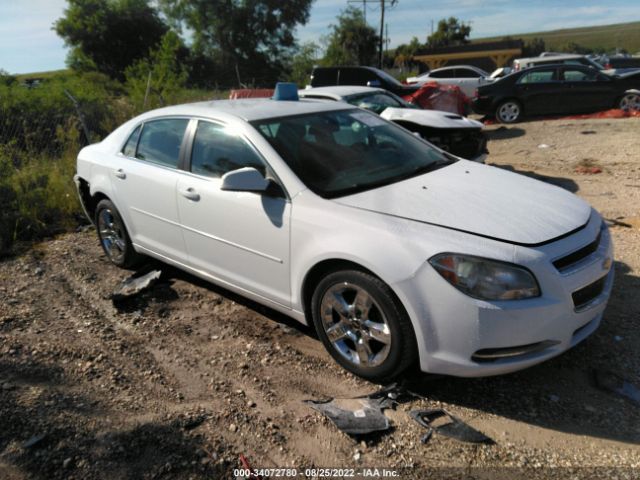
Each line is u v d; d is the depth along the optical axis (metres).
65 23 43.56
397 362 2.89
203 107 4.09
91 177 4.93
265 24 43.91
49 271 4.98
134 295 4.32
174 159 4.09
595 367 3.13
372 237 2.85
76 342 3.68
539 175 8.00
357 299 2.98
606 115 13.23
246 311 4.04
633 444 2.54
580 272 2.75
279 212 3.27
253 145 3.53
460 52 44.47
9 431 2.76
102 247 5.11
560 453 2.51
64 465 2.52
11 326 3.93
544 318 2.62
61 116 11.08
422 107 11.89
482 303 2.59
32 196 6.41
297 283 3.26
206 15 43.25
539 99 13.84
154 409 2.94
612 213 5.85
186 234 4.00
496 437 2.63
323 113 4.03
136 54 44.78
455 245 2.67
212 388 3.13
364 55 46.44
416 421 2.75
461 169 3.78
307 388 3.09
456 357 2.70
